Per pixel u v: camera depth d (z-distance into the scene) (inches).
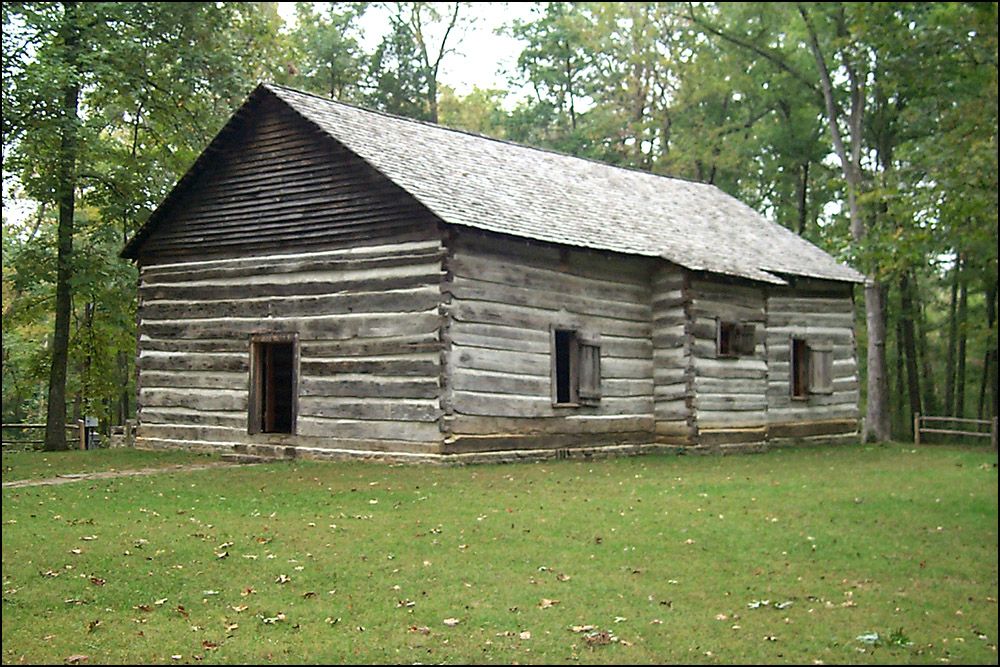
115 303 1005.8
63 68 806.5
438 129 863.7
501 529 460.8
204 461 730.8
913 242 585.9
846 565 417.1
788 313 979.3
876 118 1225.4
